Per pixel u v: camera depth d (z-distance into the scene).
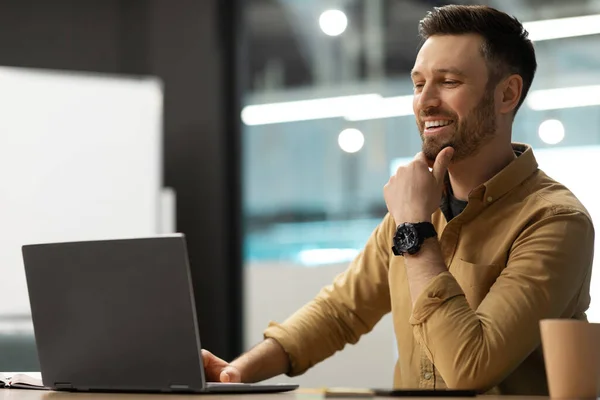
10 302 4.36
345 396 1.56
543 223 2.06
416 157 2.22
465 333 1.86
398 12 5.02
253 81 5.23
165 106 5.23
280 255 5.07
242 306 5.14
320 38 5.14
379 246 2.43
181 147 5.21
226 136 5.21
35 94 4.52
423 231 1.99
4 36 5.12
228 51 5.27
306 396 1.60
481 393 1.86
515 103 2.26
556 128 4.73
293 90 5.15
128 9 5.27
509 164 2.17
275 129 5.15
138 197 4.55
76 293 1.71
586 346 1.47
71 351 1.74
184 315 1.59
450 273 1.99
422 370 2.19
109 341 1.68
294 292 5.03
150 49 5.25
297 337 2.33
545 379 2.06
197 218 5.17
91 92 4.57
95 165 4.54
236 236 5.18
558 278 1.98
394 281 2.29
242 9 5.29
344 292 2.44
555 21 4.78
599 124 4.68
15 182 4.45
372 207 4.93
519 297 1.94
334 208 5.00
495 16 2.22
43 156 4.50
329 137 5.04
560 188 2.20
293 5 5.21
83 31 5.20
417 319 1.92
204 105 5.21
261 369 2.24
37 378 1.94
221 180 5.15
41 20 5.16
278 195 5.11
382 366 4.50
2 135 4.46
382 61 5.02
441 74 2.20
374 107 4.99
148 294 1.62
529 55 2.28
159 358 1.62
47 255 1.74
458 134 2.19
